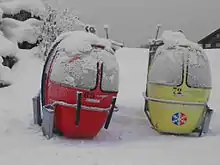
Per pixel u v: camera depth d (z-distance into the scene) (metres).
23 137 4.34
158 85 4.77
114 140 4.50
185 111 4.74
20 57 8.11
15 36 8.75
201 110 4.82
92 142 4.31
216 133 5.12
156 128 5.04
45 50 8.45
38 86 7.01
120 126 5.25
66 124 4.32
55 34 8.90
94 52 4.27
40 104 4.89
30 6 9.51
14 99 6.21
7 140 4.20
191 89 4.66
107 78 4.23
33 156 3.62
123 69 9.25
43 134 4.45
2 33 8.45
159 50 4.99
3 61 7.65
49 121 4.29
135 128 5.20
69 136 4.45
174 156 3.80
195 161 3.65
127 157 3.70
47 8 9.68
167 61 4.77
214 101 7.07
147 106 5.24
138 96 7.02
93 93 4.17
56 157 3.60
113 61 4.34
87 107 4.18
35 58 8.34
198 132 5.04
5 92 6.53
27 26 9.01
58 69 4.27
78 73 4.15
